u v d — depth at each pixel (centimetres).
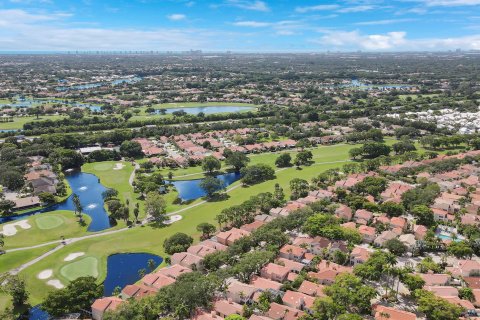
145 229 18888
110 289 14262
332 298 12219
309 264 15038
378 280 13925
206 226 17612
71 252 16675
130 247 17150
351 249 15600
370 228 17550
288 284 13562
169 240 16825
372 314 12112
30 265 15638
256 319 11531
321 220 17400
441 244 16188
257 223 18450
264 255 14588
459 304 12131
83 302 12500
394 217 18700
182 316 11919
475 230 17025
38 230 18638
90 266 15625
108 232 18600
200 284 12625
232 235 17138
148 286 13725
